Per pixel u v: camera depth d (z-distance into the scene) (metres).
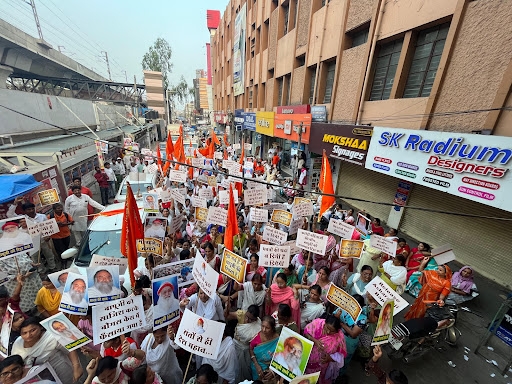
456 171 5.70
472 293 5.66
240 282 3.89
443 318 4.52
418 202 8.34
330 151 10.52
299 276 5.12
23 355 2.90
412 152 6.78
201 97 71.12
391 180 9.20
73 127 17.22
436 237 7.78
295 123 13.66
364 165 8.61
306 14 12.77
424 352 4.38
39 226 5.12
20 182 6.54
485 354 4.57
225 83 34.00
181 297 4.50
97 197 12.68
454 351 4.63
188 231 7.06
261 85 19.95
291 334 2.65
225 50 32.91
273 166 13.34
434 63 6.65
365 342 4.05
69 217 6.79
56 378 2.94
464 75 5.76
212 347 2.85
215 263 4.94
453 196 7.20
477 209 6.65
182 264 3.75
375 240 5.02
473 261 6.84
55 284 3.73
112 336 2.84
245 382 2.75
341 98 10.22
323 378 3.34
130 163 15.75
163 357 3.13
